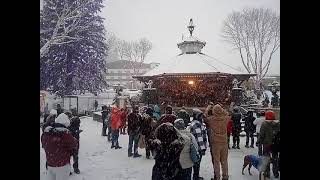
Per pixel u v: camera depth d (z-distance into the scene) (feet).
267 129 22.67
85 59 87.97
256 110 66.69
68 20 83.56
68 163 19.62
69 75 87.04
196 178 22.44
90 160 31.65
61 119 19.53
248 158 25.67
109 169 28.07
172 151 17.02
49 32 81.82
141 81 86.89
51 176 19.44
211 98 80.74
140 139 33.45
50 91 85.76
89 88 90.02
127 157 33.27
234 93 81.61
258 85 132.77
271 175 25.11
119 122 38.70
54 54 85.56
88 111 88.63
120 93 84.64
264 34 138.82
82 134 52.19
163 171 17.21
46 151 19.27
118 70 191.62
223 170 23.31
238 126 38.06
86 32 87.71
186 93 81.61
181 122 18.56
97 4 87.86
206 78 81.30
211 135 23.17
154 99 83.15
